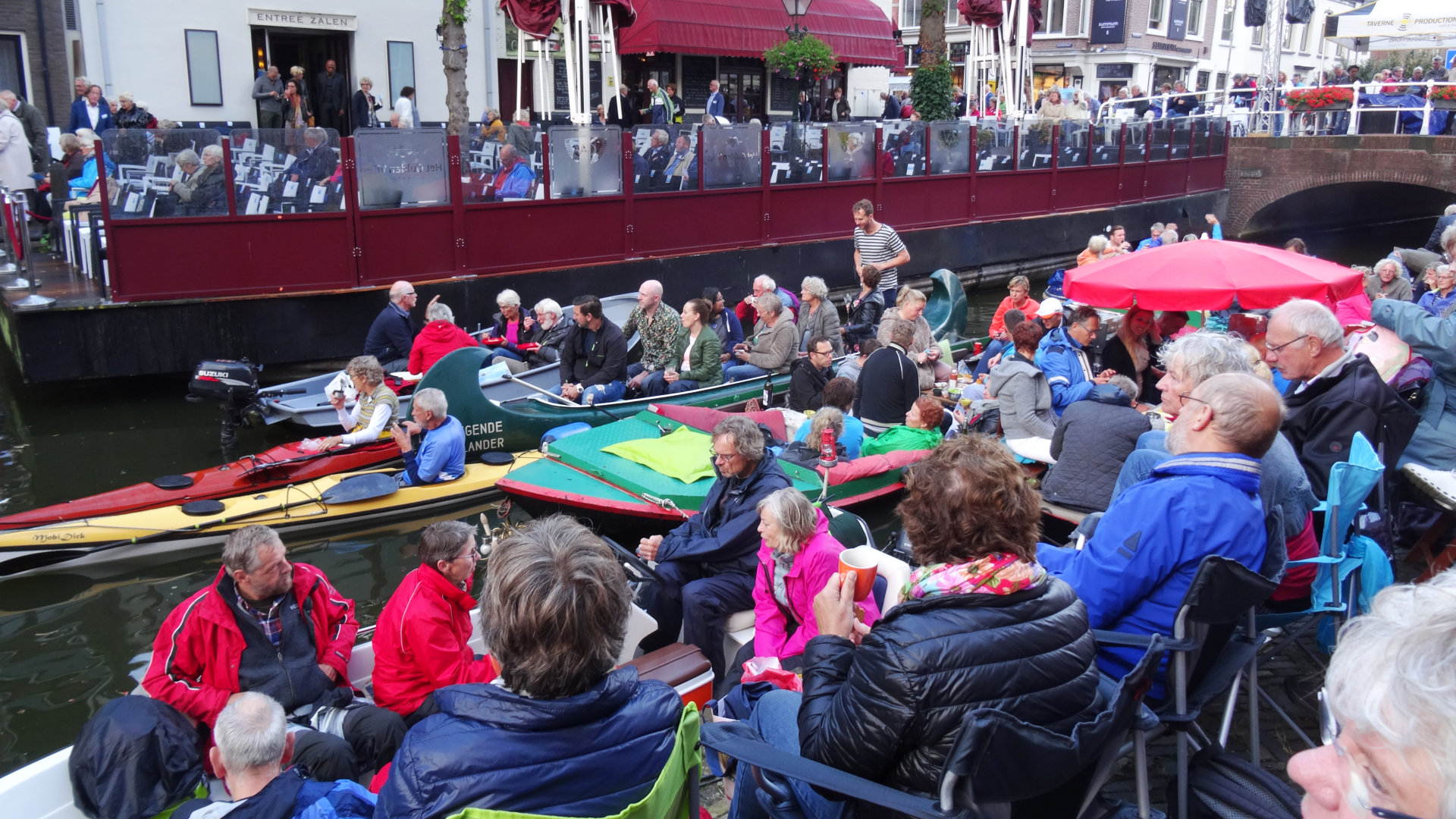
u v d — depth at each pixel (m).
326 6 18.50
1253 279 6.23
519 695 2.14
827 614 2.88
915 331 9.14
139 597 6.33
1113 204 20.53
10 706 5.21
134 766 3.35
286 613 3.88
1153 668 2.53
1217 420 2.97
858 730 2.23
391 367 9.74
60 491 8.08
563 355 8.97
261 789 3.03
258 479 7.28
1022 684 2.18
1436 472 4.79
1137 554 2.94
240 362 9.02
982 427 7.64
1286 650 4.50
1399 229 28.95
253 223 10.43
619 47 22.12
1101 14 32.00
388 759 3.71
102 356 9.89
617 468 6.59
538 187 12.21
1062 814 2.35
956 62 35.25
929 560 2.37
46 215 13.88
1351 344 6.11
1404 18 20.67
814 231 15.28
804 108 22.84
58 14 16.45
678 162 13.43
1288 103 23.70
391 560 6.86
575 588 2.12
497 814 2.00
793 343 9.41
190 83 17.55
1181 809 2.78
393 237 11.26
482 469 7.65
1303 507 3.61
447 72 15.55
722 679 4.68
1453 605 1.43
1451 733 1.34
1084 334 7.26
